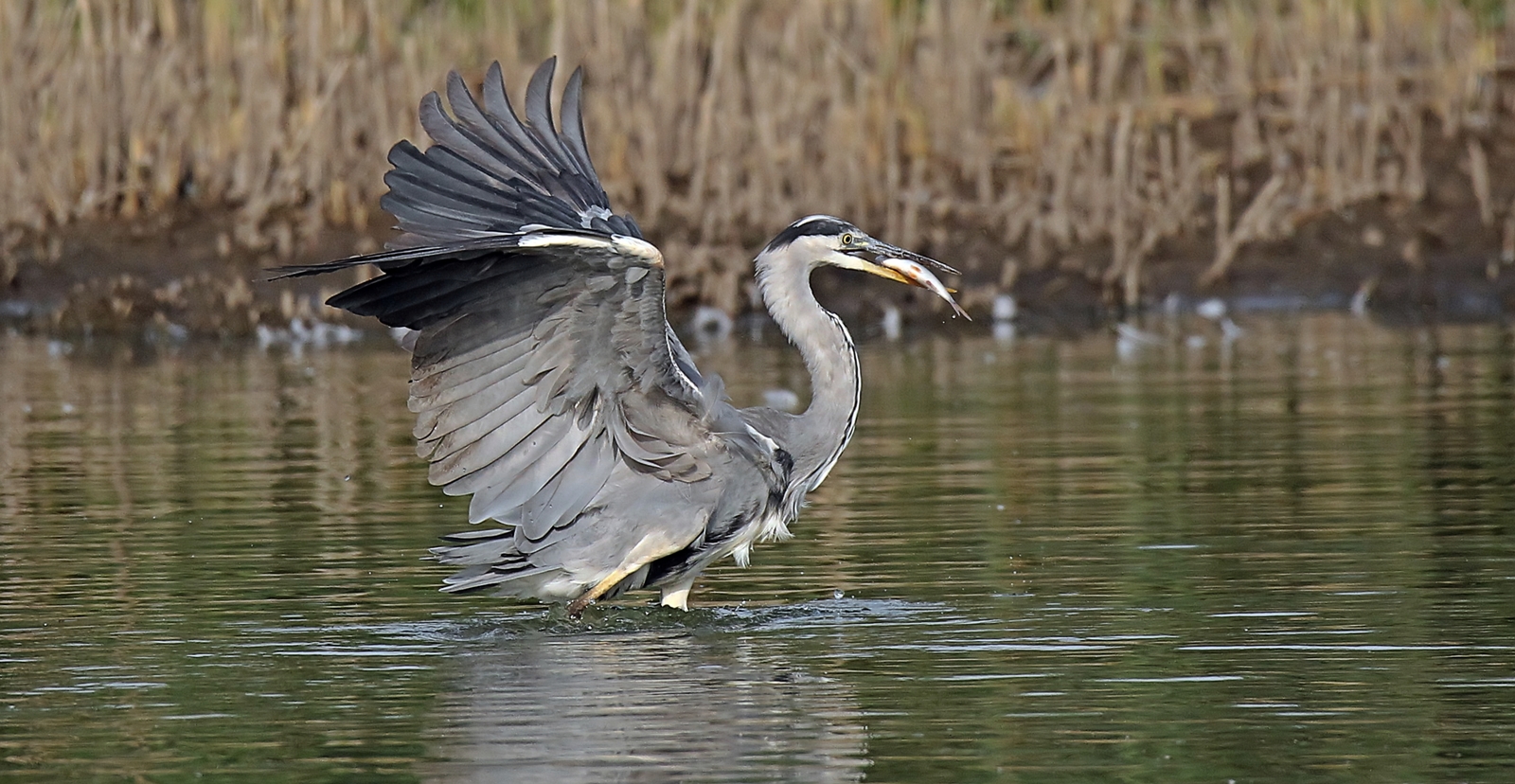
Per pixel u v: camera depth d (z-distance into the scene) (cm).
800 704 852
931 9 2572
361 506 1324
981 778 746
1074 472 1409
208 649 965
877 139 2497
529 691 882
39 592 1083
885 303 2403
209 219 2483
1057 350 2116
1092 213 2459
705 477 1053
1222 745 784
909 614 1023
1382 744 780
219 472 1460
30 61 2525
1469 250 2414
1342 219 2464
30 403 1822
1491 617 974
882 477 1412
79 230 2477
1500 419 1576
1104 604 1027
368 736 813
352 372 2014
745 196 2450
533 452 1013
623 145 2480
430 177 1035
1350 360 1955
